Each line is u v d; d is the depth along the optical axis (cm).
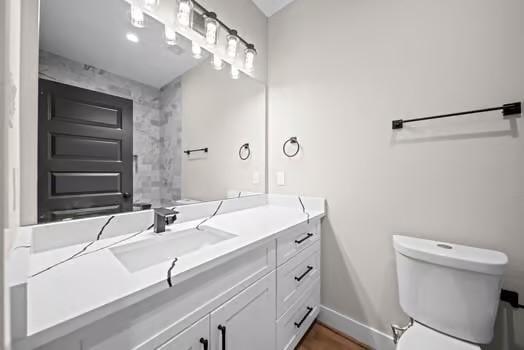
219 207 145
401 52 120
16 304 34
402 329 108
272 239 98
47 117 79
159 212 99
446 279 92
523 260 91
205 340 68
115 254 80
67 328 41
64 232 81
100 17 94
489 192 97
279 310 106
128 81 103
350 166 138
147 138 111
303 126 159
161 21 112
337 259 145
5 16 30
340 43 142
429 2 111
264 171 177
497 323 96
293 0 165
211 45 136
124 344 50
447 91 107
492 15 96
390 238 125
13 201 45
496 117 96
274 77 177
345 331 141
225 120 150
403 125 119
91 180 91
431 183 112
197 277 66
